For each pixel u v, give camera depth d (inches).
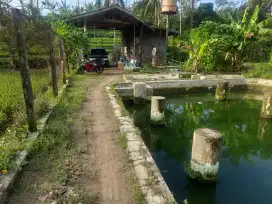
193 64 670.5
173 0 718.5
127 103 449.1
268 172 226.4
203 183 192.9
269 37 804.0
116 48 1063.0
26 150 170.2
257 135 334.3
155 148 289.4
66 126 225.1
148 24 747.4
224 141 313.4
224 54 685.3
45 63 580.4
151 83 499.2
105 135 221.1
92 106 316.5
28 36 354.0
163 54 810.8
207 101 507.5
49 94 328.8
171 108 463.8
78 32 649.0
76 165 166.6
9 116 247.6
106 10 669.9
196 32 670.5
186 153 270.7
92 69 595.8
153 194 136.6
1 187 129.1
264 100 383.2
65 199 130.4
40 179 146.9
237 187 199.0
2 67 558.9
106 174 158.4
